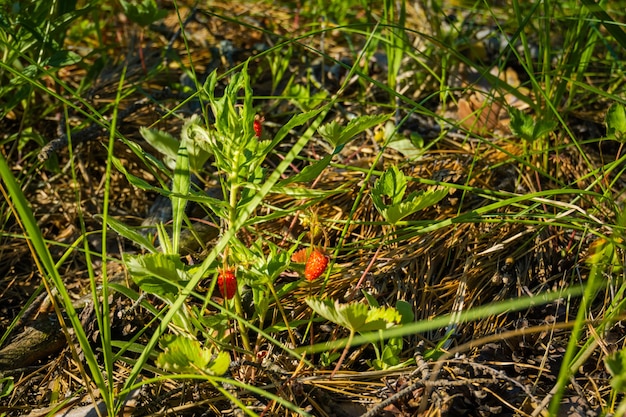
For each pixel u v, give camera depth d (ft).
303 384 1.54
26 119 2.26
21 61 2.24
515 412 1.50
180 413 1.53
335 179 2.11
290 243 1.92
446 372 1.55
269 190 1.43
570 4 2.28
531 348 1.65
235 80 1.46
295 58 2.67
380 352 1.65
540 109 2.13
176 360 1.34
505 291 1.79
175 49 2.68
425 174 2.11
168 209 2.06
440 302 1.79
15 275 1.95
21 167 2.19
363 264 1.84
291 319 1.72
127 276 1.79
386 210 1.58
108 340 1.40
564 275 1.82
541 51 2.20
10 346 1.67
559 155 2.19
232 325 1.65
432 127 2.34
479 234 1.91
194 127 1.50
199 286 1.80
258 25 2.83
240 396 1.53
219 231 1.92
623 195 2.04
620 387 1.28
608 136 1.92
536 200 1.86
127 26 2.76
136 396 1.55
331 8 2.83
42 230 2.08
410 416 1.48
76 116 2.32
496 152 2.18
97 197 2.16
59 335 1.71
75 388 1.61
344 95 2.50
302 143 1.40
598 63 2.58
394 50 2.33
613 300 1.64
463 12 3.04
